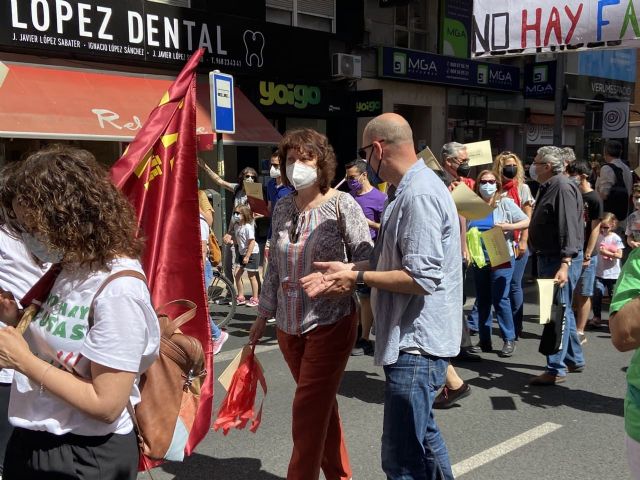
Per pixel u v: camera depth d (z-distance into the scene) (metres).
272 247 3.07
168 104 2.78
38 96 8.91
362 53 13.98
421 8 15.47
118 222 1.68
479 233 5.72
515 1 7.96
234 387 3.12
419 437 2.54
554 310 4.52
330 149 2.96
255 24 11.64
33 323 1.72
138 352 1.63
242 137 10.81
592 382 5.05
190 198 2.74
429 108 15.79
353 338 2.93
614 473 3.50
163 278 2.67
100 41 9.72
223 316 7.50
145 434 1.96
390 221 2.54
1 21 8.75
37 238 1.66
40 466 1.68
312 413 2.88
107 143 10.85
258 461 3.67
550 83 17.16
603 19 7.37
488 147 5.71
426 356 2.52
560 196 4.71
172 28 10.53
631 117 24.61
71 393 1.58
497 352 5.94
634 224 6.82
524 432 4.06
